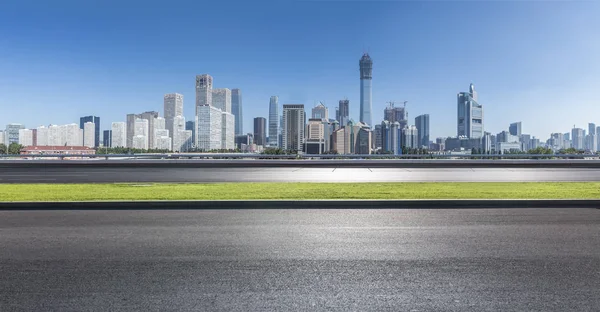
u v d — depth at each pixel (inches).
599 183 644.7
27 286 198.1
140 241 285.4
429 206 443.2
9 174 932.0
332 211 413.1
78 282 203.5
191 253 255.3
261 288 196.5
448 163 1358.3
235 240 289.4
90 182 717.3
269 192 521.0
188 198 466.3
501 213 398.6
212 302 179.9
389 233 311.9
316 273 218.1
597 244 274.7
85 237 297.3
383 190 543.8
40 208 434.6
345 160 1406.3
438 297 185.5
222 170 1076.5
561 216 380.5
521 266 228.1
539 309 172.4
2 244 275.9
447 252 257.6
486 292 191.0
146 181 734.5
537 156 1485.0
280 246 273.1
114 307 174.6
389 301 181.2
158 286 198.5
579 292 190.2
